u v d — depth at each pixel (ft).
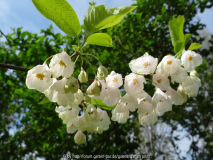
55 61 0.47
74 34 0.54
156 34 1.71
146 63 0.51
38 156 1.86
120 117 0.62
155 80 0.52
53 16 0.50
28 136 1.75
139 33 1.72
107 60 1.65
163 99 0.54
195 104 2.59
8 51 1.68
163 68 0.51
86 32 0.54
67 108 0.57
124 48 1.69
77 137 0.70
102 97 0.54
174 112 2.40
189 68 0.53
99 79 0.53
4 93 1.69
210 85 2.83
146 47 1.78
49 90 0.52
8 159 1.81
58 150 1.69
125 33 1.69
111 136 1.94
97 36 0.53
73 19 0.51
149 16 1.89
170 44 1.80
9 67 0.54
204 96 2.66
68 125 0.62
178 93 0.57
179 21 0.62
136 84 0.52
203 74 2.91
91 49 1.54
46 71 0.47
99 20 0.51
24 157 2.01
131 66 0.52
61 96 0.51
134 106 0.57
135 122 2.13
